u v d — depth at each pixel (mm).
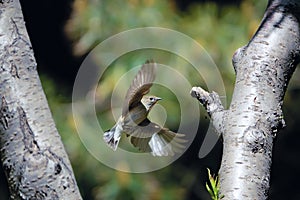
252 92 2977
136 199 10844
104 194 10742
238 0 11766
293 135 12719
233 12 11156
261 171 2779
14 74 2863
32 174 2750
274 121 2910
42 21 14305
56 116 11016
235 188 2744
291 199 13367
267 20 3197
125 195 10836
